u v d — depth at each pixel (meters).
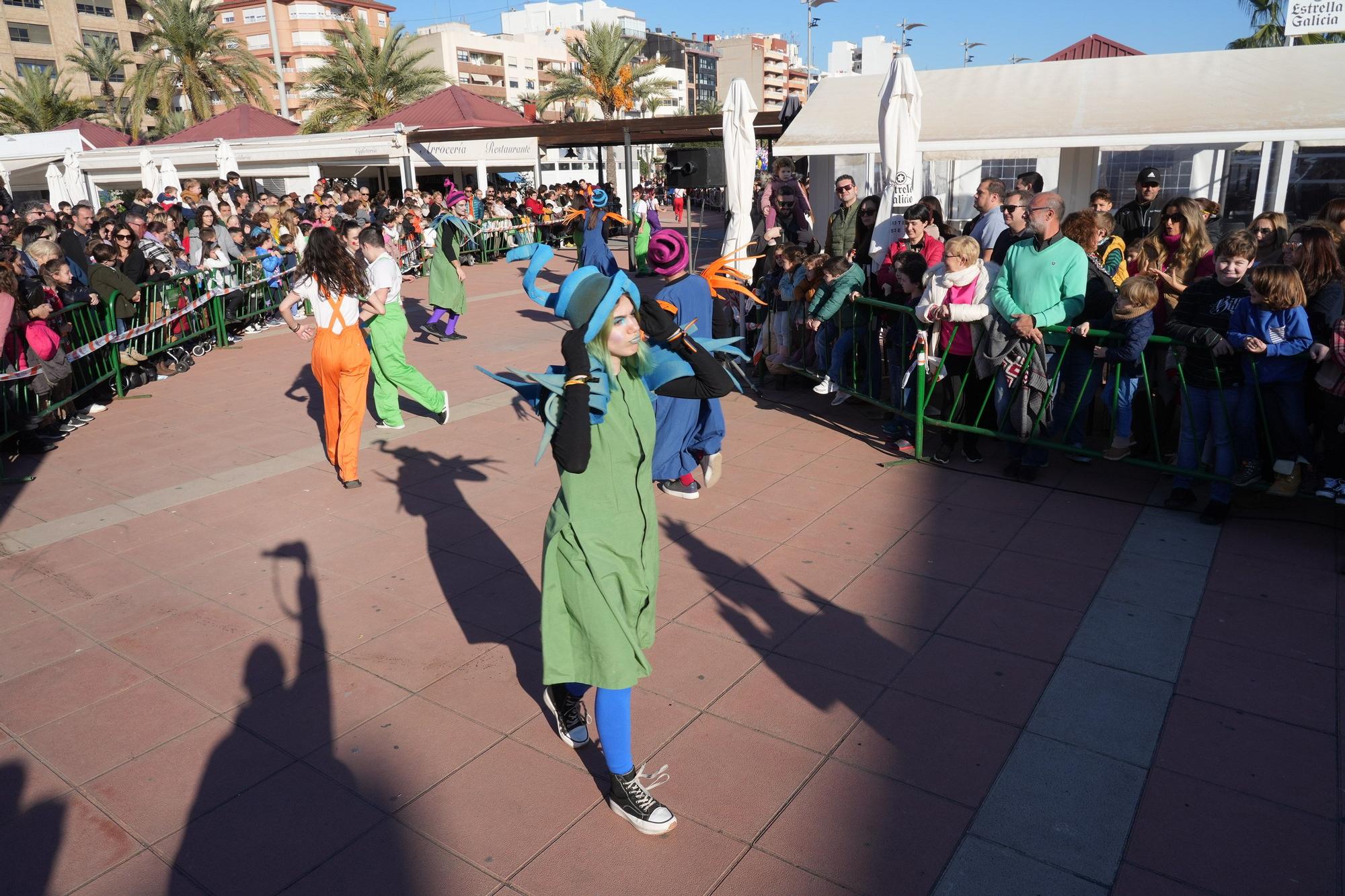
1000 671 3.64
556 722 3.29
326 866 2.73
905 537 4.95
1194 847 2.71
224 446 7.07
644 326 3.01
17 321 6.45
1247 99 9.55
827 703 3.48
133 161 23.22
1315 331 4.69
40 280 7.03
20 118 43.91
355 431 5.91
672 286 5.37
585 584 2.73
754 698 3.52
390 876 2.68
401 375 7.08
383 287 6.78
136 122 40.62
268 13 27.12
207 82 41.50
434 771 3.16
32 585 4.71
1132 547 4.72
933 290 5.74
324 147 20.84
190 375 9.69
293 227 13.59
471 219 20.02
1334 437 4.61
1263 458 4.92
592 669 2.77
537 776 3.12
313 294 5.66
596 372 2.67
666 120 16.38
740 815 2.90
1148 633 3.88
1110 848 2.71
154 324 9.27
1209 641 3.80
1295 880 2.57
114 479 6.36
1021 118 10.40
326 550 5.04
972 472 5.96
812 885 2.61
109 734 3.42
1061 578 4.41
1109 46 16.61
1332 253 4.68
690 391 3.11
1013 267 5.48
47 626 4.28
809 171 14.41
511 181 33.84
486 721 3.44
